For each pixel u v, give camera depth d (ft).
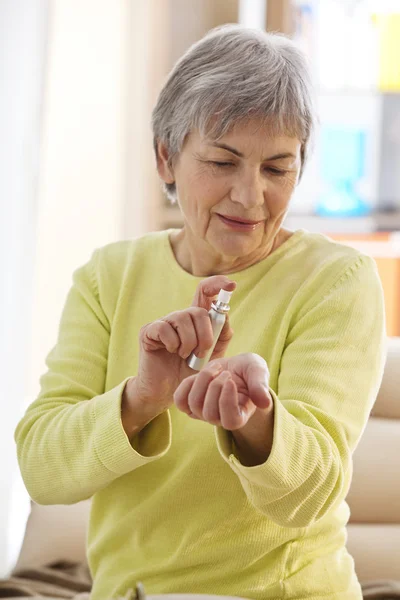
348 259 4.91
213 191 4.65
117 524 4.88
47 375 5.28
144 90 12.46
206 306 4.22
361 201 13.91
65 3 12.05
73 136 12.19
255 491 3.99
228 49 4.68
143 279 5.38
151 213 12.80
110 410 4.47
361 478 7.52
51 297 12.03
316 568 4.69
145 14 12.41
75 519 8.31
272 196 4.66
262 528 4.66
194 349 4.02
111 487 4.98
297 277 4.98
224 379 3.50
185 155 4.80
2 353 9.53
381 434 7.59
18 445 5.03
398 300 13.69
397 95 13.76
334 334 4.64
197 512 4.72
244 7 13.70
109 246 5.68
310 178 13.91
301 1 13.51
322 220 13.73
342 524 4.90
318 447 4.03
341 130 13.87
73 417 4.70
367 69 13.56
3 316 9.52
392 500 7.50
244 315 4.98
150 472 4.84
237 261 5.11
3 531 9.44
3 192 9.38
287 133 4.54
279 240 5.22
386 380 7.70
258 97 4.46
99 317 5.38
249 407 3.59
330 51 13.55
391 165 13.93
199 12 13.87
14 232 9.65
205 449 4.70
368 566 7.30
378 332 4.77
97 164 12.22
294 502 4.06
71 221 12.21
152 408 4.38
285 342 4.81
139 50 12.43
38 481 4.84
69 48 12.13
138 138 12.46
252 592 4.56
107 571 4.88
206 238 4.82
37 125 10.09
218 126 4.51
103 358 5.30
